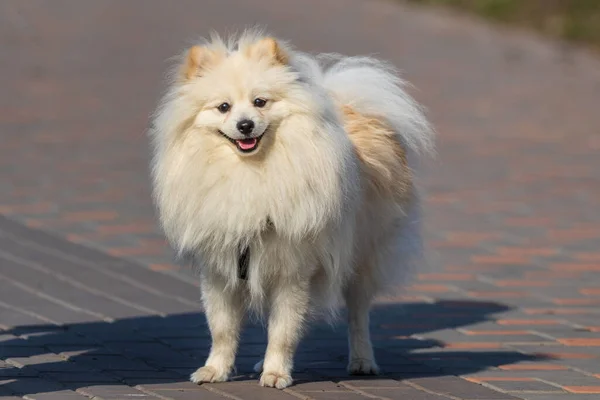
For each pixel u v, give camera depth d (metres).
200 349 10.53
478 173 20.73
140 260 14.18
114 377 9.41
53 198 17.38
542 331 11.73
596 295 13.41
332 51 31.86
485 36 39.22
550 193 19.38
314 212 8.88
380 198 10.02
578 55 36.25
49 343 10.52
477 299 13.12
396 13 44.19
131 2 44.84
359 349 10.01
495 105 27.75
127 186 18.53
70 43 34.19
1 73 29.02
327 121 8.99
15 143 21.42
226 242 8.97
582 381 9.74
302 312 9.34
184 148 8.99
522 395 9.25
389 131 10.40
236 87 8.80
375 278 10.17
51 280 12.99
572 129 25.27
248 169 8.84
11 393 8.73
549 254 15.45
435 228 16.73
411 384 9.57
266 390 9.16
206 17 39.88
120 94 26.92
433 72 31.73
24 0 44.84
